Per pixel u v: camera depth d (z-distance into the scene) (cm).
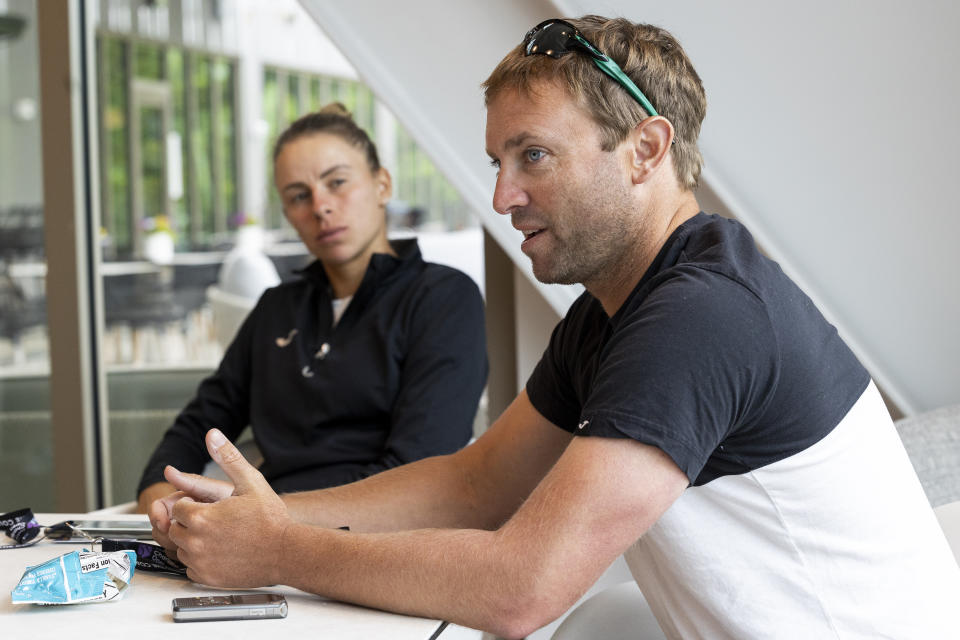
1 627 82
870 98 161
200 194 303
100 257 301
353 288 199
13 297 307
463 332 189
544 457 121
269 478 193
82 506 302
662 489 83
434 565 85
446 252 268
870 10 157
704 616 100
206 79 302
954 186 162
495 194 101
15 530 113
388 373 188
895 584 96
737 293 88
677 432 83
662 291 90
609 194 99
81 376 298
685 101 103
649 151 100
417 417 182
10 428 311
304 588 91
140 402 305
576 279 104
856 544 95
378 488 122
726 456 92
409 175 271
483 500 122
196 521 95
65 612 87
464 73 181
